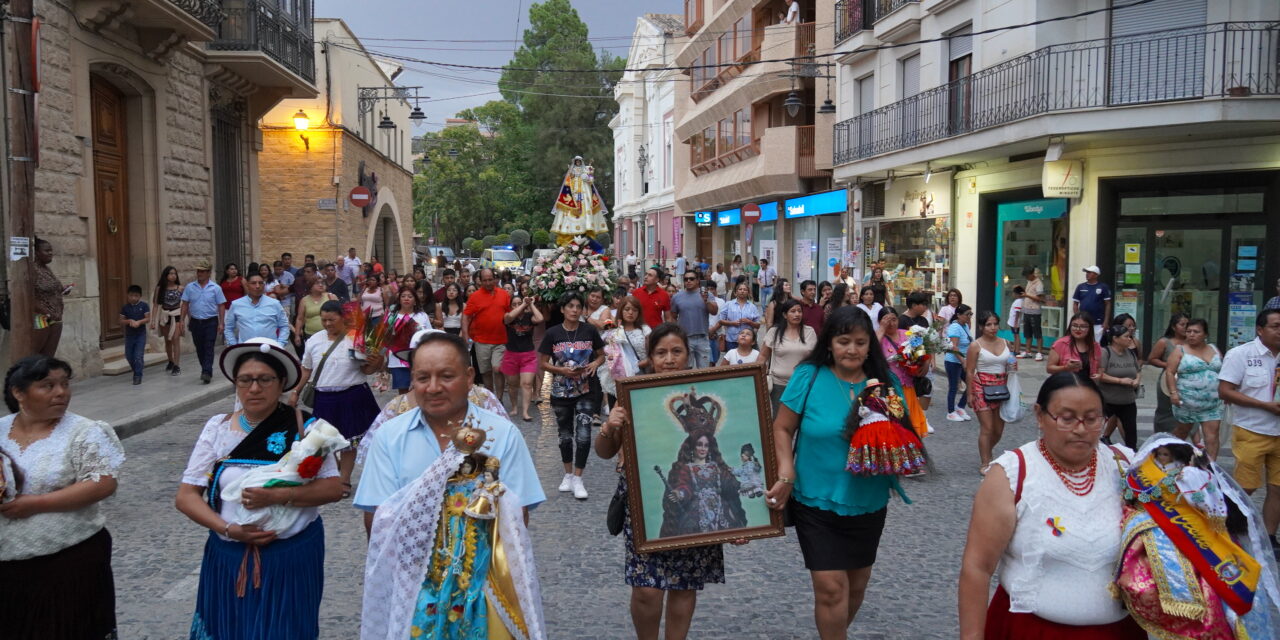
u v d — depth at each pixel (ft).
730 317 45.68
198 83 61.72
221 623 12.10
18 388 13.15
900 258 77.36
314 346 25.98
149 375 48.98
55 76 44.19
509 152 231.91
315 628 12.66
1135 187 54.24
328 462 12.51
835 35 82.58
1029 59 54.60
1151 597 9.62
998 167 63.16
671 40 153.69
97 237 51.26
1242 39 47.57
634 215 174.81
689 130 127.24
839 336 13.82
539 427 37.52
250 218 73.56
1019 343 60.29
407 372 34.45
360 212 111.55
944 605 18.31
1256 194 50.42
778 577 20.02
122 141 54.24
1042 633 10.20
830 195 87.51
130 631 16.87
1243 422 21.83
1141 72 51.78
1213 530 9.80
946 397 46.09
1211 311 52.42
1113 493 10.27
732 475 13.93
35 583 13.05
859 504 13.87
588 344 26.99
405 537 10.64
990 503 10.33
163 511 24.89
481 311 40.93
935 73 66.39
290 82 69.56
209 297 45.88
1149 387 46.75
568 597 18.71
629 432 13.87
